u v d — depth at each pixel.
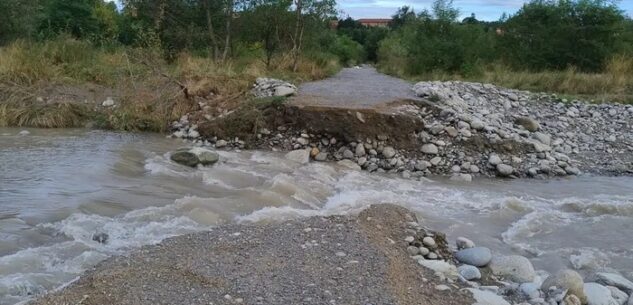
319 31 23.72
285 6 21.53
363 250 5.70
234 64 18.27
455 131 11.30
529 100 15.45
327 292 4.74
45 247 5.85
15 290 4.90
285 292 4.72
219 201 7.71
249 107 12.23
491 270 5.91
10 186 7.95
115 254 5.76
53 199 7.43
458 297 4.94
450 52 24.02
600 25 22.06
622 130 13.69
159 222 6.79
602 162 11.55
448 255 6.28
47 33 20.05
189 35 19.31
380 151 10.91
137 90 14.24
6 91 13.70
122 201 7.52
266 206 7.76
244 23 20.84
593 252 6.82
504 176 10.47
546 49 22.86
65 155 10.01
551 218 8.04
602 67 21.83
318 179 9.46
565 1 23.19
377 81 19.00
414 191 9.25
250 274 5.05
